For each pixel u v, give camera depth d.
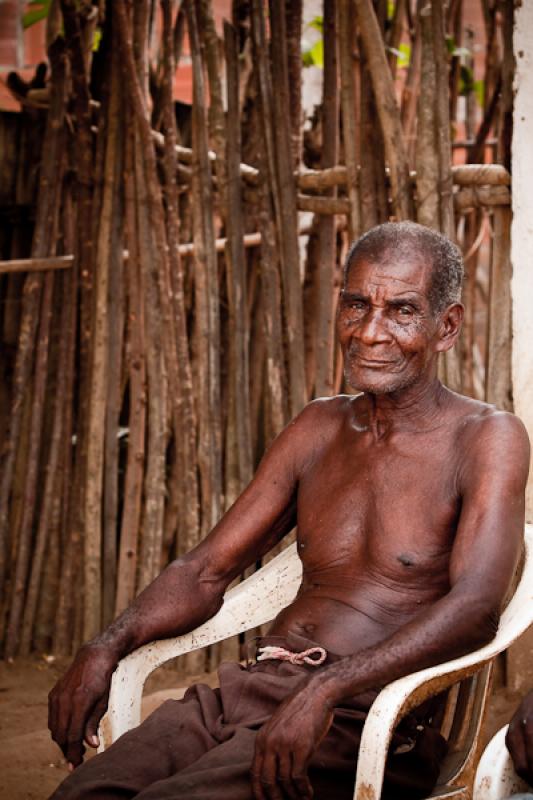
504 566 2.19
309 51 4.97
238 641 4.13
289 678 2.26
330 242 4.08
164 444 4.26
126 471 4.31
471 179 3.65
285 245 4.04
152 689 4.00
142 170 4.22
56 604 4.45
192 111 4.26
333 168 3.97
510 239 3.56
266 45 4.03
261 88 4.02
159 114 4.40
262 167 4.05
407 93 4.62
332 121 4.13
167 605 2.49
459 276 2.42
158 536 4.26
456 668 2.07
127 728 2.42
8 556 4.47
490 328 3.65
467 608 2.12
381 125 3.77
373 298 2.33
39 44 6.90
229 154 4.15
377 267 2.33
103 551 4.35
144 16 4.25
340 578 2.41
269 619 2.64
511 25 3.52
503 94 3.55
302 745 2.00
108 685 2.38
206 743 2.23
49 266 4.38
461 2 4.71
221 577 2.57
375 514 2.39
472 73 5.36
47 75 4.79
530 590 2.27
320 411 2.60
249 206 4.37
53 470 4.40
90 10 4.42
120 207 4.30
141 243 4.23
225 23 4.12
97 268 4.31
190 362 4.39
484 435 2.33
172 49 4.33
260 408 4.40
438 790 2.17
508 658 3.48
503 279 3.61
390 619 2.34
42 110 4.59
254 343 4.39
